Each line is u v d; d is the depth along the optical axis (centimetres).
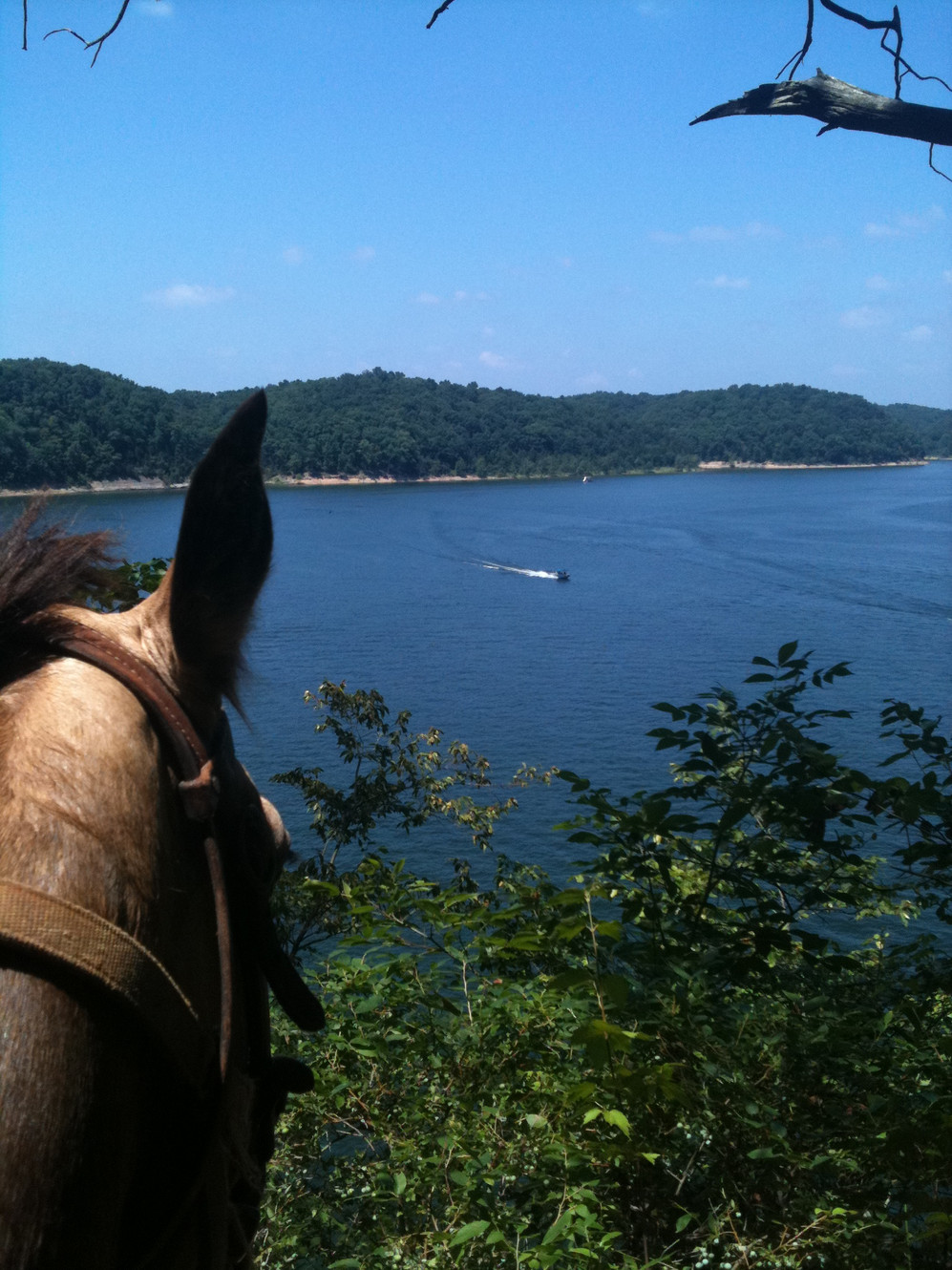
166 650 106
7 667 95
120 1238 87
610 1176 300
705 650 5912
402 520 13900
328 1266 281
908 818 390
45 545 101
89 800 85
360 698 1347
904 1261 273
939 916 429
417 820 1347
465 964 376
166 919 90
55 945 76
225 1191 98
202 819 96
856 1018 347
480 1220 271
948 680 4891
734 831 445
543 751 3838
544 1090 314
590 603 7688
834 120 430
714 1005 356
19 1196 69
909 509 14612
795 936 378
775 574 8962
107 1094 77
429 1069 354
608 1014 322
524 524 13175
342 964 377
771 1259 258
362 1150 341
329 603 7744
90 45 400
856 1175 309
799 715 418
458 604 7650
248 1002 116
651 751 3778
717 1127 293
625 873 407
